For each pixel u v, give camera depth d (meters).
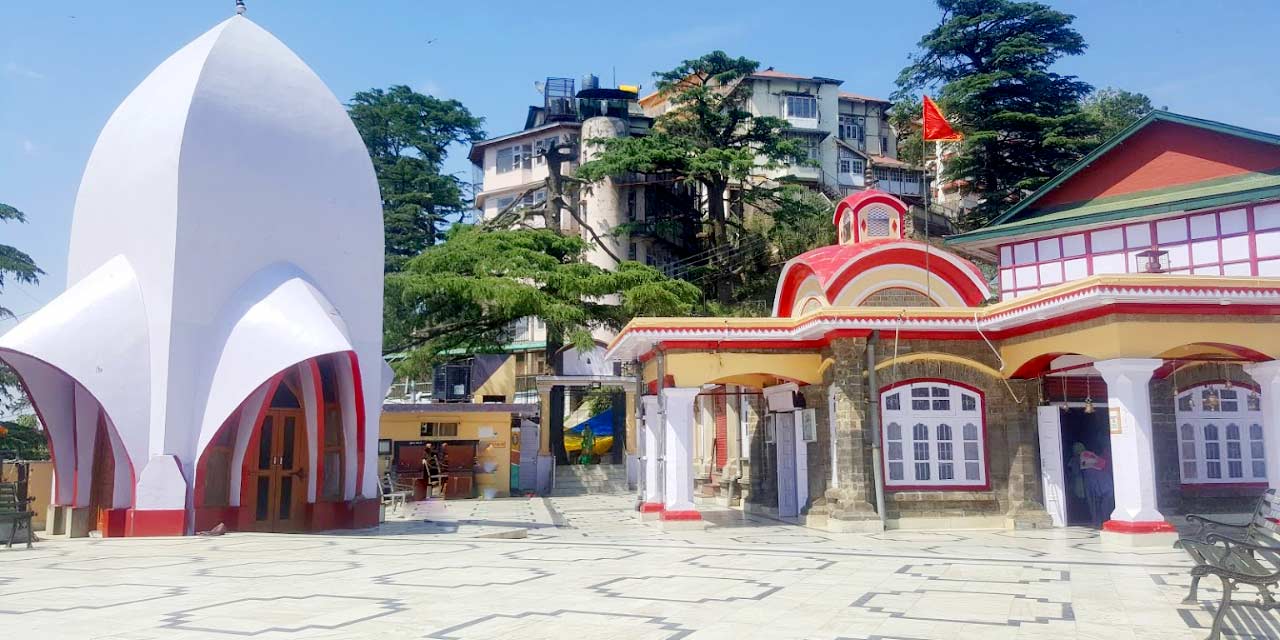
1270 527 11.01
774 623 8.45
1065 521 18.19
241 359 17.88
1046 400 18.64
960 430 18.47
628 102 57.44
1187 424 19.08
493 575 11.73
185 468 17.69
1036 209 24.66
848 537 16.77
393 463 31.25
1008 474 18.38
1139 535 14.61
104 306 17.91
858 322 17.77
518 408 33.00
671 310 35.50
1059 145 42.97
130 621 8.45
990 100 45.53
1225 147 21.08
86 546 15.47
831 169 60.84
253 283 18.88
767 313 42.25
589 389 46.91
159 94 19.91
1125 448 14.95
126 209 19.09
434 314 36.03
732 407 26.45
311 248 19.84
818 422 19.38
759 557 13.73
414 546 15.61
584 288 35.03
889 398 18.39
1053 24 46.22
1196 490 18.80
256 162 19.25
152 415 17.64
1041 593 10.20
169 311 17.80
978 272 20.53
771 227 47.53
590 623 8.41
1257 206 19.81
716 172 45.22
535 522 21.44
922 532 17.56
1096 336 15.44
